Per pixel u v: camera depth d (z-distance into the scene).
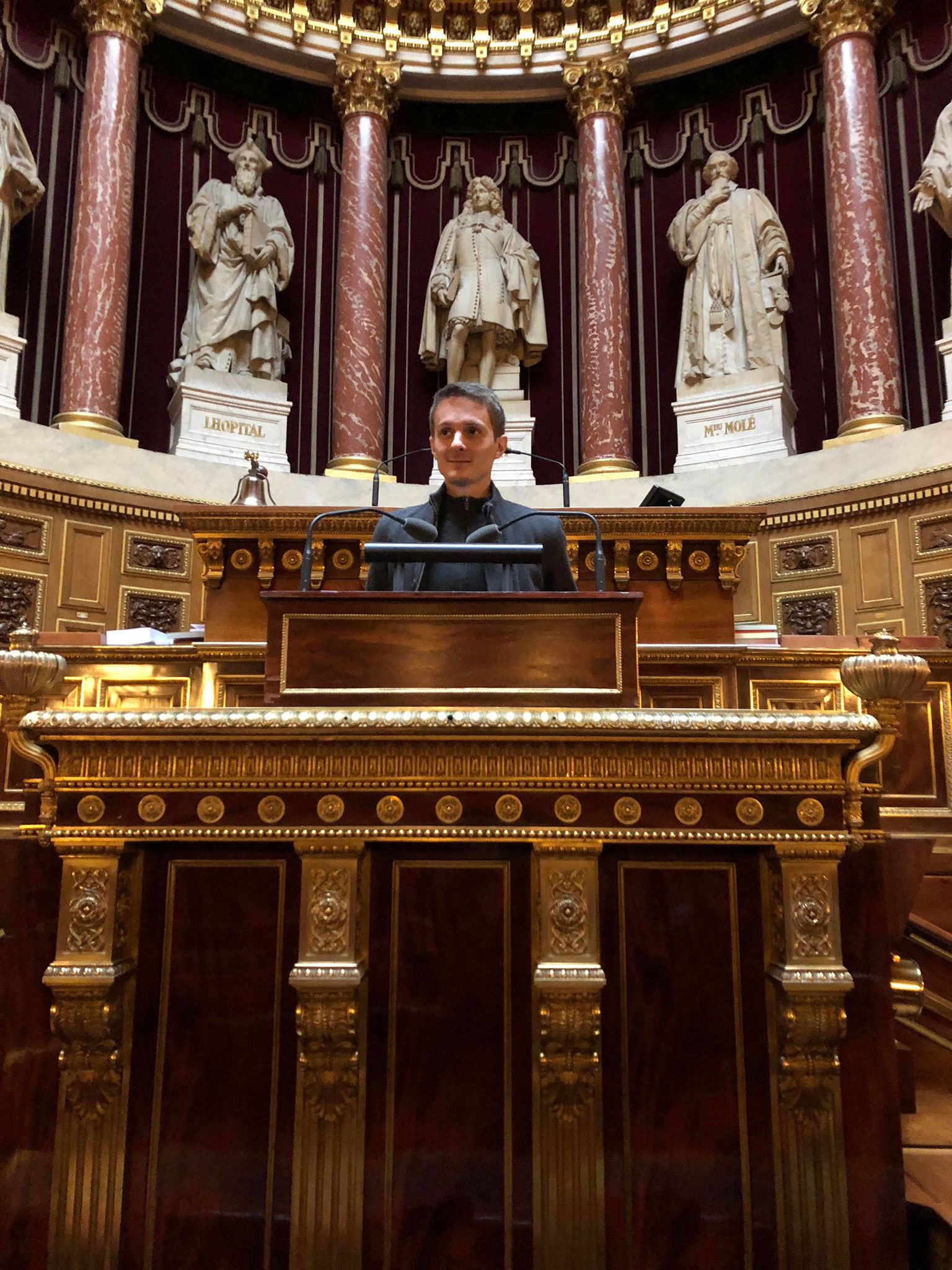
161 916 1.71
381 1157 1.61
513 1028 1.66
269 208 8.29
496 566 2.21
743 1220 1.60
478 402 2.32
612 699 1.75
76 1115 1.62
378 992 1.67
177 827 1.62
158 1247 1.60
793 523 7.07
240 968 1.69
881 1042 1.64
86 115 7.63
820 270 8.20
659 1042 1.66
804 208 8.38
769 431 7.51
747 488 7.25
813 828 1.62
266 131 8.98
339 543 3.80
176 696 3.63
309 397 8.61
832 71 7.79
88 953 1.58
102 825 1.62
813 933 1.59
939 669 3.82
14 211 7.36
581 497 7.51
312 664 1.79
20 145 7.29
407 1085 1.64
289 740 1.65
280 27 8.61
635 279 8.89
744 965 1.68
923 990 2.00
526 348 8.52
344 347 8.23
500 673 1.78
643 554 3.82
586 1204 1.57
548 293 8.96
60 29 8.10
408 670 1.78
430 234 9.13
